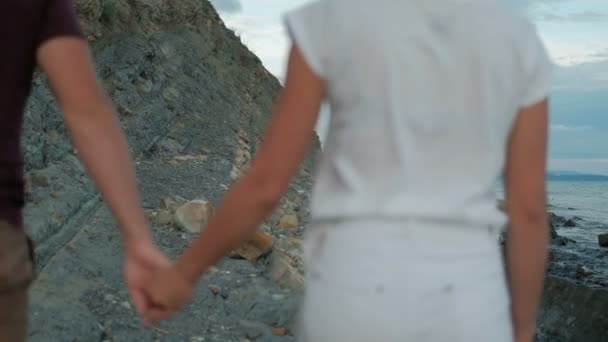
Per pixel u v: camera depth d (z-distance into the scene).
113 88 15.31
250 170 2.26
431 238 2.16
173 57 22.00
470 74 2.20
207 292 7.10
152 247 2.64
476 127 2.21
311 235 2.29
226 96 25.23
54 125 11.01
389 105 2.18
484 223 2.21
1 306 2.44
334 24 2.22
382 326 2.12
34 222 7.45
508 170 2.34
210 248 2.33
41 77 11.48
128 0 20.22
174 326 6.33
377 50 2.19
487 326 2.16
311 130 2.26
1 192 2.38
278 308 7.02
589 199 100.31
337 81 2.22
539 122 2.30
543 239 2.35
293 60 2.26
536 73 2.28
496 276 2.23
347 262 2.16
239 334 6.46
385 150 2.19
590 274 18.27
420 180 2.18
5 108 2.36
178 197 11.37
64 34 2.46
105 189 2.61
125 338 5.97
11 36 2.34
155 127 16.38
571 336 9.77
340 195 2.21
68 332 5.64
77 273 7.00
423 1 2.23
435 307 2.13
